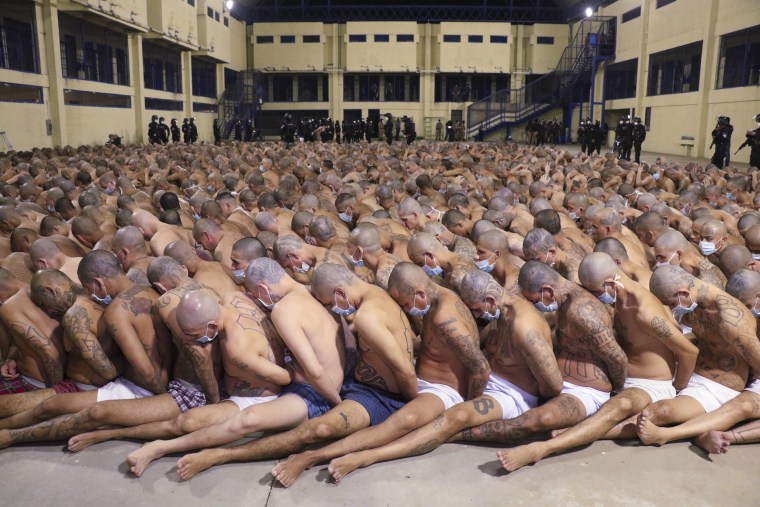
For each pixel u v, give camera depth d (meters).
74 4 20.02
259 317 3.82
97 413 3.60
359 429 3.62
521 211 6.93
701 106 25.95
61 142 20.55
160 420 3.71
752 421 3.82
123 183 9.38
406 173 12.02
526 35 40.44
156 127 24.91
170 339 3.94
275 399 3.72
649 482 3.29
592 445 3.67
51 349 3.89
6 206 6.24
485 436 3.62
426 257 4.51
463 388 3.83
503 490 3.24
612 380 3.78
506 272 4.77
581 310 3.66
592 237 6.02
